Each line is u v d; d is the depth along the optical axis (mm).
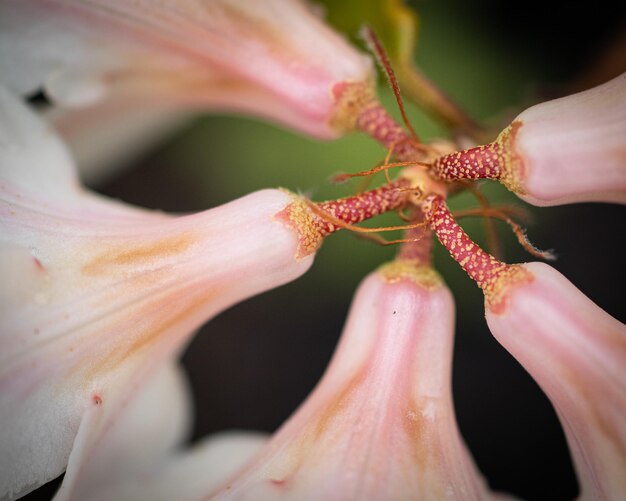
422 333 249
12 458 238
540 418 351
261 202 246
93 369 243
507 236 332
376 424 245
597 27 321
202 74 278
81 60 276
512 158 241
